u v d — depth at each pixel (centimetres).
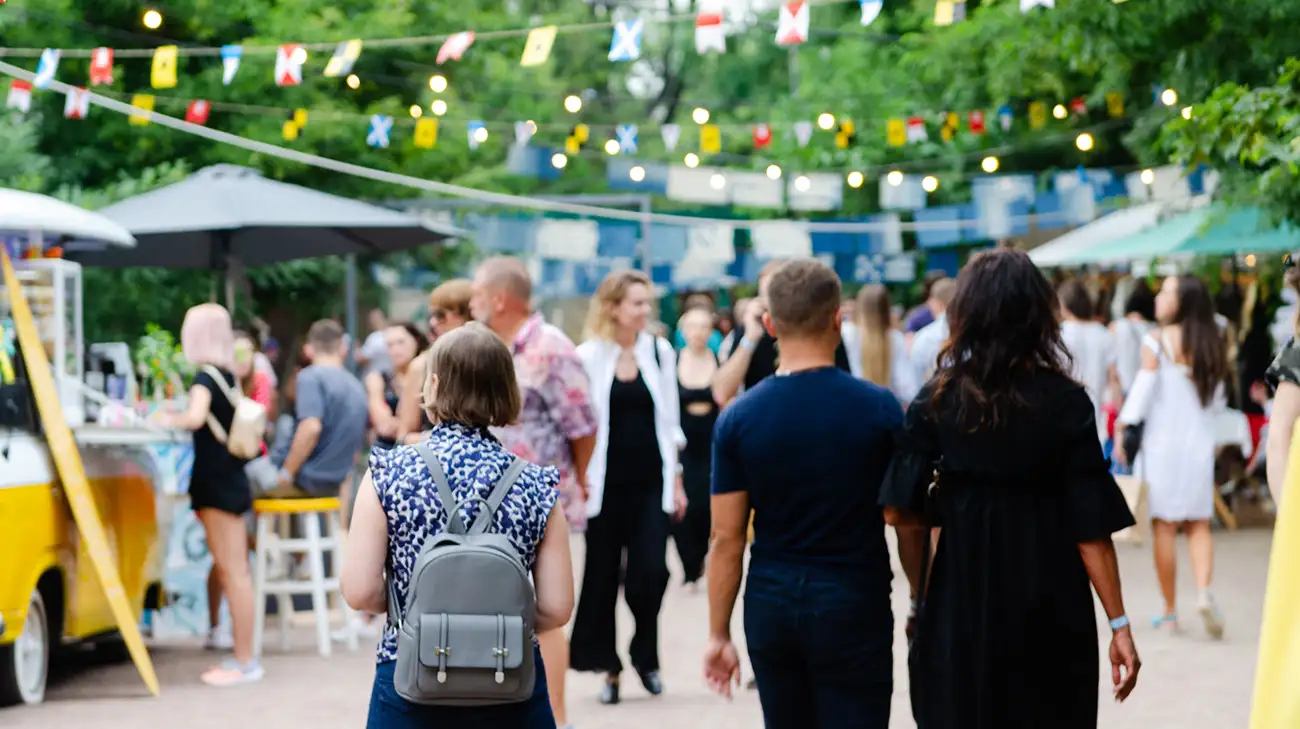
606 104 4978
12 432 996
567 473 874
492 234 2227
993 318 552
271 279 2536
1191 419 1195
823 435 583
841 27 3388
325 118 2445
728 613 611
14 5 2244
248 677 1117
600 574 1002
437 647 493
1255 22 1548
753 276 2895
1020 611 550
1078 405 549
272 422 1692
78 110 1298
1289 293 1855
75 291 1144
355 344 2197
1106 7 1603
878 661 583
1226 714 935
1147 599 1400
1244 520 2052
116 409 1152
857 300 1368
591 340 1003
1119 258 1936
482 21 3019
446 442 528
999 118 1959
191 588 1288
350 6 2700
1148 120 1825
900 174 2212
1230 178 1456
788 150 3034
